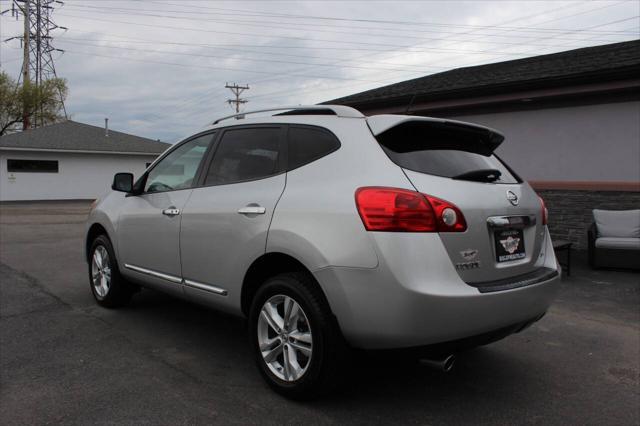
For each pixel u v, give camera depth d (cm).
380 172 285
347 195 287
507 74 1004
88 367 359
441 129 330
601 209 859
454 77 1162
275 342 324
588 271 740
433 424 291
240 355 390
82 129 3058
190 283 388
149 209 434
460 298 265
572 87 857
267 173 346
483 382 355
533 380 361
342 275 279
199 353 392
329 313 293
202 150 412
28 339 416
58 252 877
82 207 2238
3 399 307
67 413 291
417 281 261
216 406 304
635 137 828
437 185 281
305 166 322
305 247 294
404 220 266
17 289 589
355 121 317
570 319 512
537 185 929
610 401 329
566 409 316
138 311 502
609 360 402
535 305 310
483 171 312
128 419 286
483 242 287
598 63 875
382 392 333
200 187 392
